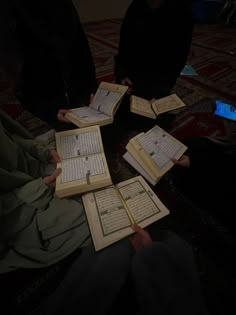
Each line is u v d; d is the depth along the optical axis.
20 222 0.81
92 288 0.68
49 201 0.91
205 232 1.09
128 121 1.60
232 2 4.33
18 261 0.80
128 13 1.42
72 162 0.97
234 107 1.87
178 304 0.58
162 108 1.39
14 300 0.89
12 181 0.81
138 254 0.72
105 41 3.55
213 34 3.96
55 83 1.22
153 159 1.06
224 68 2.69
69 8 1.02
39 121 1.80
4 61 0.95
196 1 4.34
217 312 0.85
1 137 0.77
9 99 2.10
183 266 0.71
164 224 1.12
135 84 1.67
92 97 1.40
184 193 1.16
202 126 1.74
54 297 0.71
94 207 0.87
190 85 2.32
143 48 1.50
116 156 1.47
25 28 0.93
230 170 1.02
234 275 0.95
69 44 1.10
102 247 0.77
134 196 0.93
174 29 1.37
